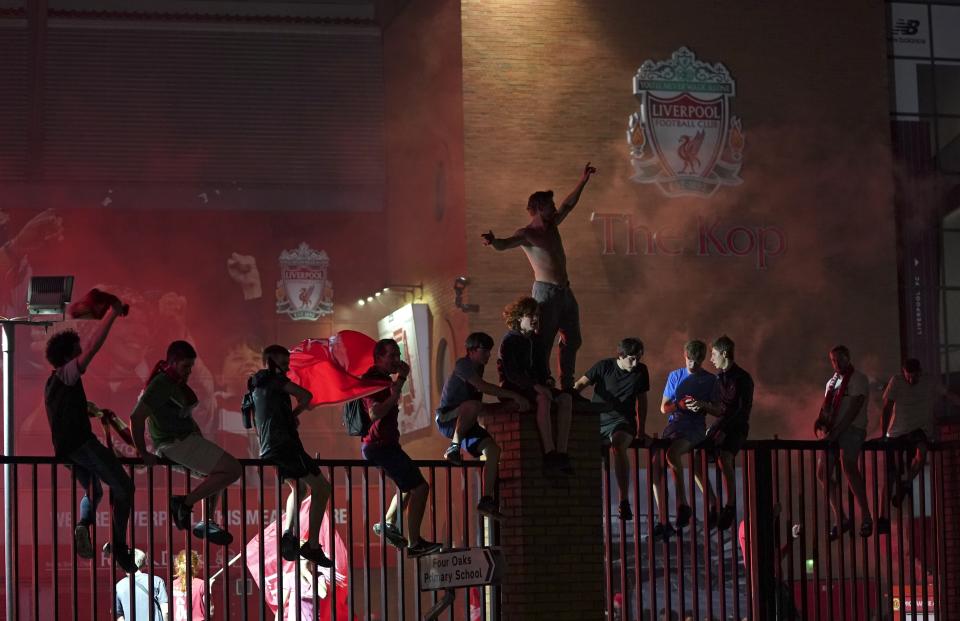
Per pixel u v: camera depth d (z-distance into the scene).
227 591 11.09
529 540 12.52
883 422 15.51
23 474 31.11
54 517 10.58
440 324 33.31
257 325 41.50
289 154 42.03
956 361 33.22
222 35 42.19
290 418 11.41
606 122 31.53
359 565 31.53
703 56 32.22
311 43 42.50
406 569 29.72
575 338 13.04
